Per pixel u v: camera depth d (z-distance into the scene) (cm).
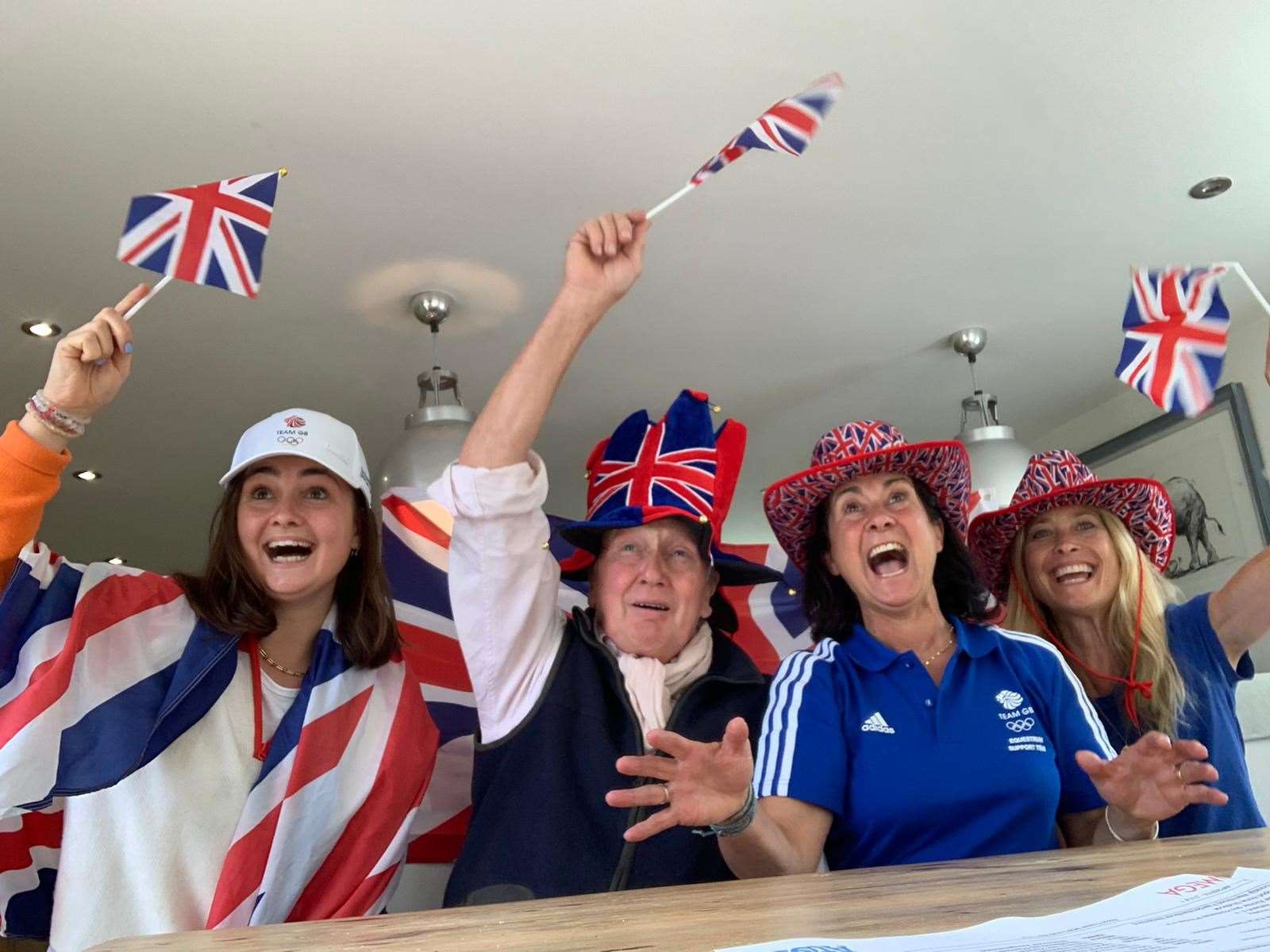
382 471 270
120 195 228
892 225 254
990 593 166
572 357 149
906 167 232
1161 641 176
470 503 146
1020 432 405
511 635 151
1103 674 183
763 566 177
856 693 138
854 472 157
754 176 232
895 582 149
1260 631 171
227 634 143
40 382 314
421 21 182
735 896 75
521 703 153
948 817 127
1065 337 319
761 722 156
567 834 138
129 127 207
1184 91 212
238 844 132
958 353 324
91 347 123
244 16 180
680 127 213
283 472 150
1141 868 75
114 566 144
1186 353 134
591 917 67
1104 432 378
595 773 144
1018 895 66
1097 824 135
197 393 330
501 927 65
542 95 202
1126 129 223
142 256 119
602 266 148
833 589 164
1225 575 323
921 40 192
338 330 292
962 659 143
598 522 164
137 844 130
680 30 187
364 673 155
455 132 212
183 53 188
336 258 257
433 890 191
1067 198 247
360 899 139
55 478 128
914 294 288
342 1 177
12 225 238
